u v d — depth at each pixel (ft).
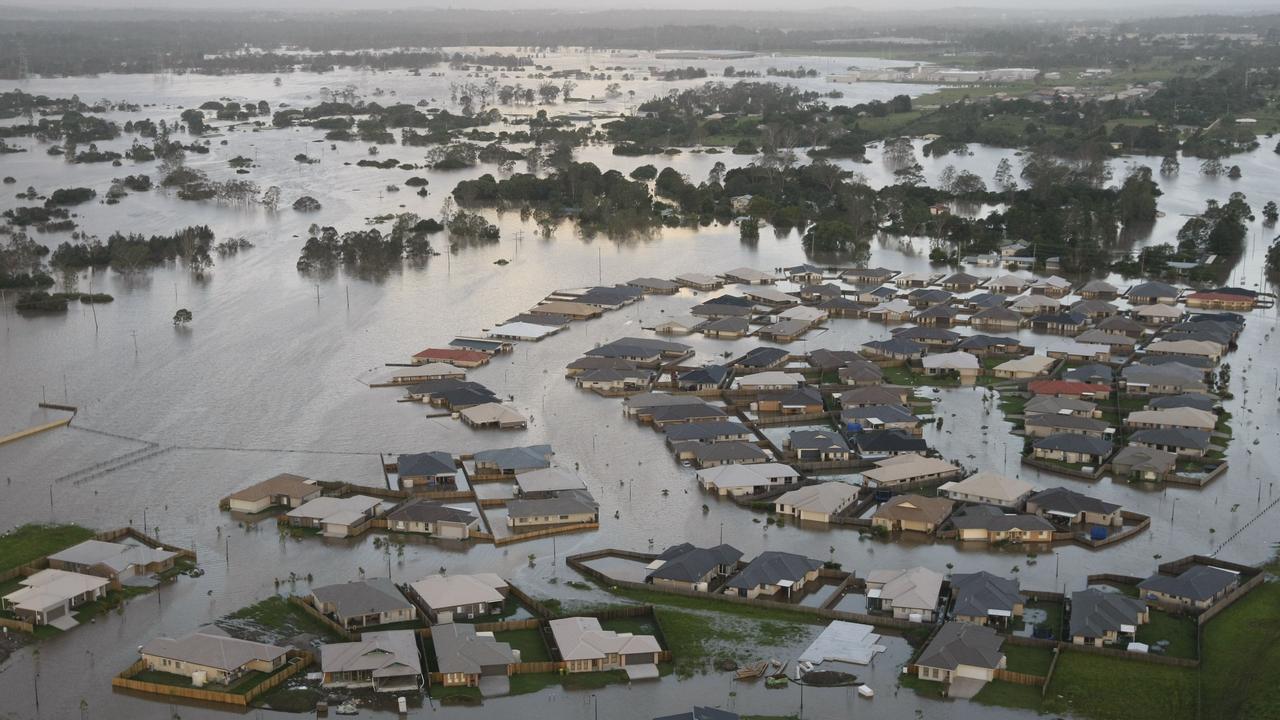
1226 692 413.39
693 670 437.99
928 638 456.04
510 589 496.64
